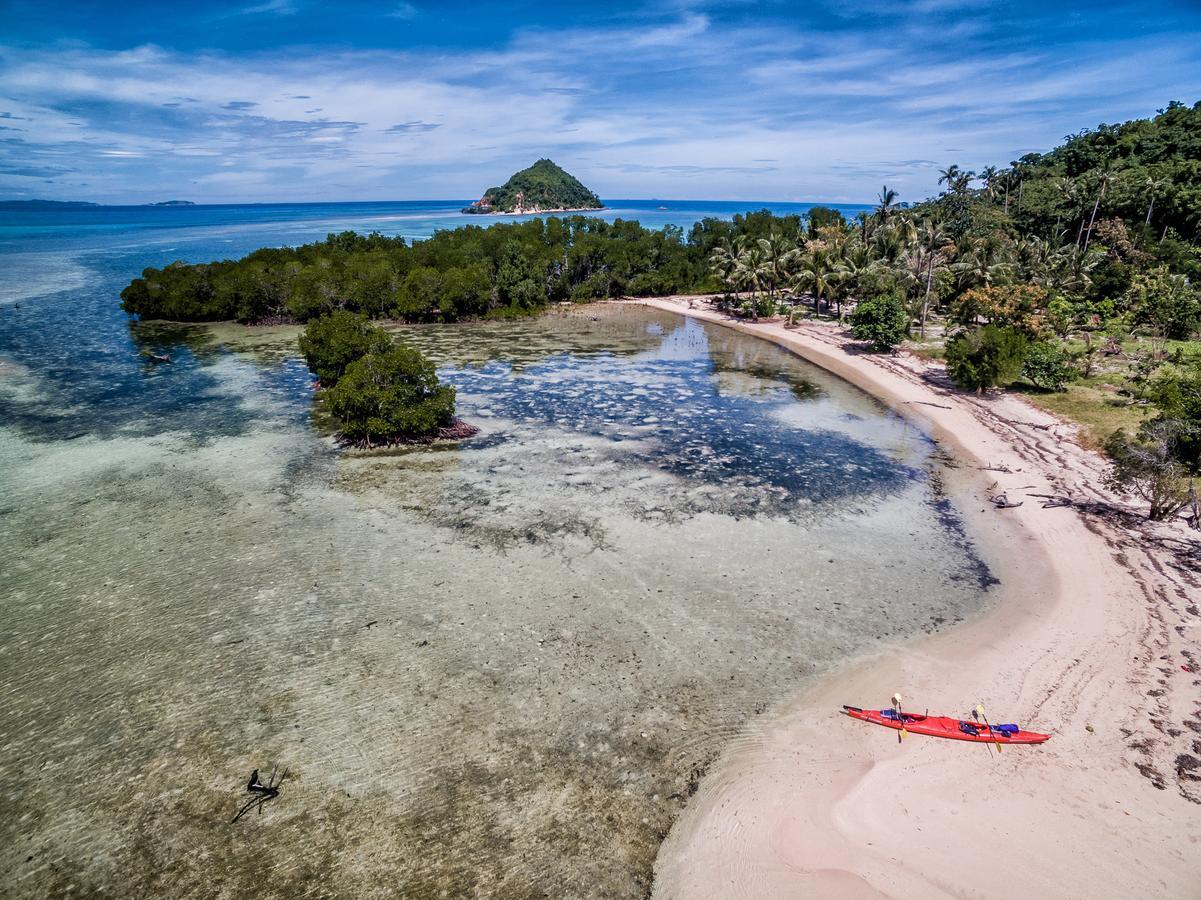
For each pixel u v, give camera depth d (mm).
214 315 75938
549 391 48812
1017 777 15688
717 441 38344
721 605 22578
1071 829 14281
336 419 41438
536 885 13438
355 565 24969
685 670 19484
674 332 73750
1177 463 29094
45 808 15227
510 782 15789
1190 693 18047
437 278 76562
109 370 53469
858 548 26453
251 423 40625
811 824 14664
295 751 16672
